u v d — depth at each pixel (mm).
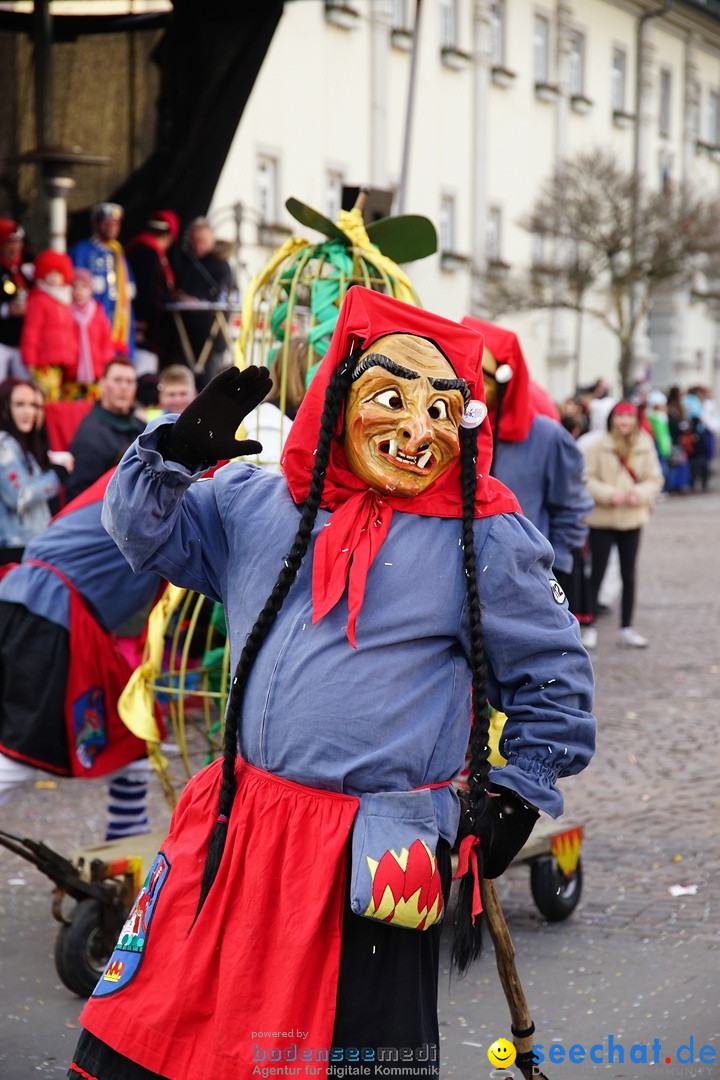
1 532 6508
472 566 2309
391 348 2346
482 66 24531
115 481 2340
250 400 2322
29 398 6586
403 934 2258
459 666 2361
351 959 2242
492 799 2350
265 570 2379
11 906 4617
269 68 18219
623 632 9797
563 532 5457
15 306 9703
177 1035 2273
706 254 25312
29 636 4160
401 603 2295
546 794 2328
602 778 6242
